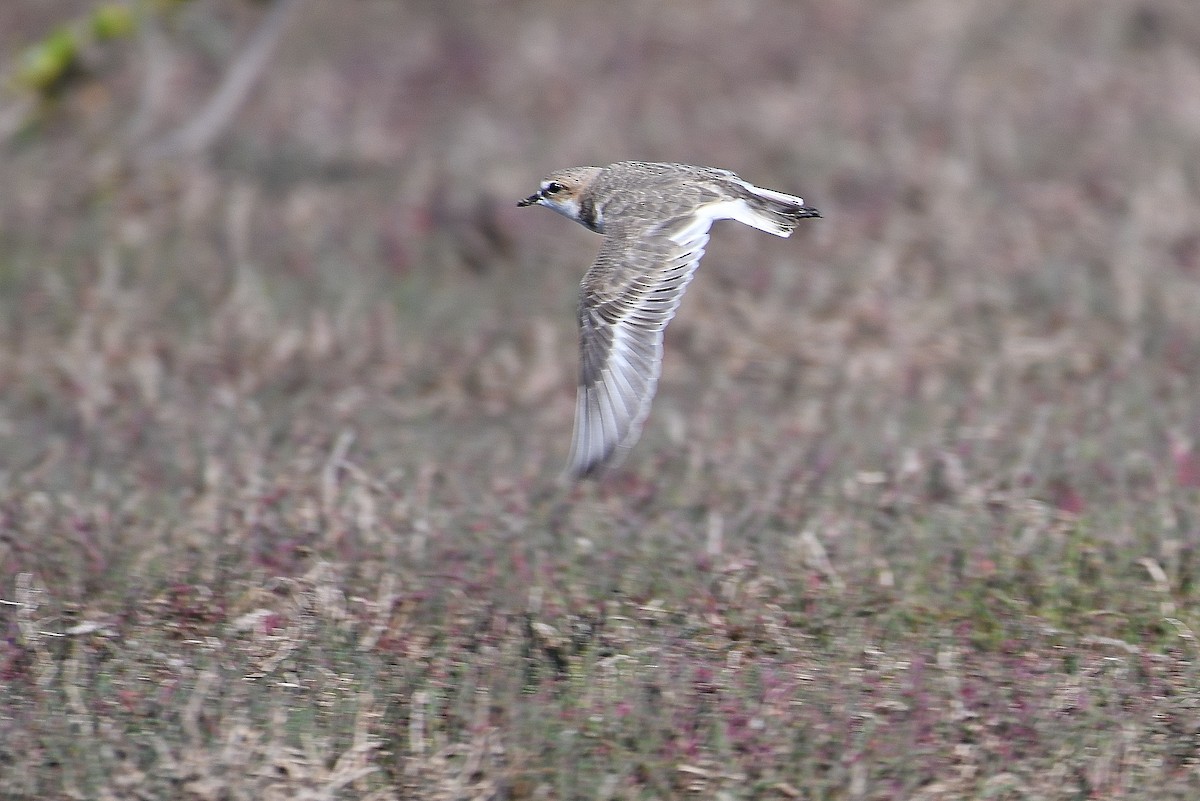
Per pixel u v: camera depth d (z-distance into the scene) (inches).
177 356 651.5
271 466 514.9
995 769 352.5
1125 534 442.3
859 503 475.2
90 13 1147.3
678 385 615.2
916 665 379.9
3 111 1010.7
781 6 1127.6
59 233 815.7
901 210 773.9
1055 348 610.9
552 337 656.4
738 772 348.8
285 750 348.8
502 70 1029.8
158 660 383.9
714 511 470.9
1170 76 928.9
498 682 373.7
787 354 632.4
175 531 461.7
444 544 451.8
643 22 1108.5
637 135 900.0
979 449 510.9
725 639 398.9
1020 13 1067.3
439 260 759.1
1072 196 767.7
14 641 390.3
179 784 343.6
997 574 424.5
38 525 465.4
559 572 433.7
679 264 384.2
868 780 347.6
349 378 628.7
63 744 352.2
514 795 345.7
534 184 828.0
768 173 831.1
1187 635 398.9
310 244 774.5
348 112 974.4
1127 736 355.9
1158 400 553.3
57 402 612.1
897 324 645.9
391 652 390.3
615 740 355.9
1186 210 745.0
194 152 928.3
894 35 1047.6
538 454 545.3
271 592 416.5
